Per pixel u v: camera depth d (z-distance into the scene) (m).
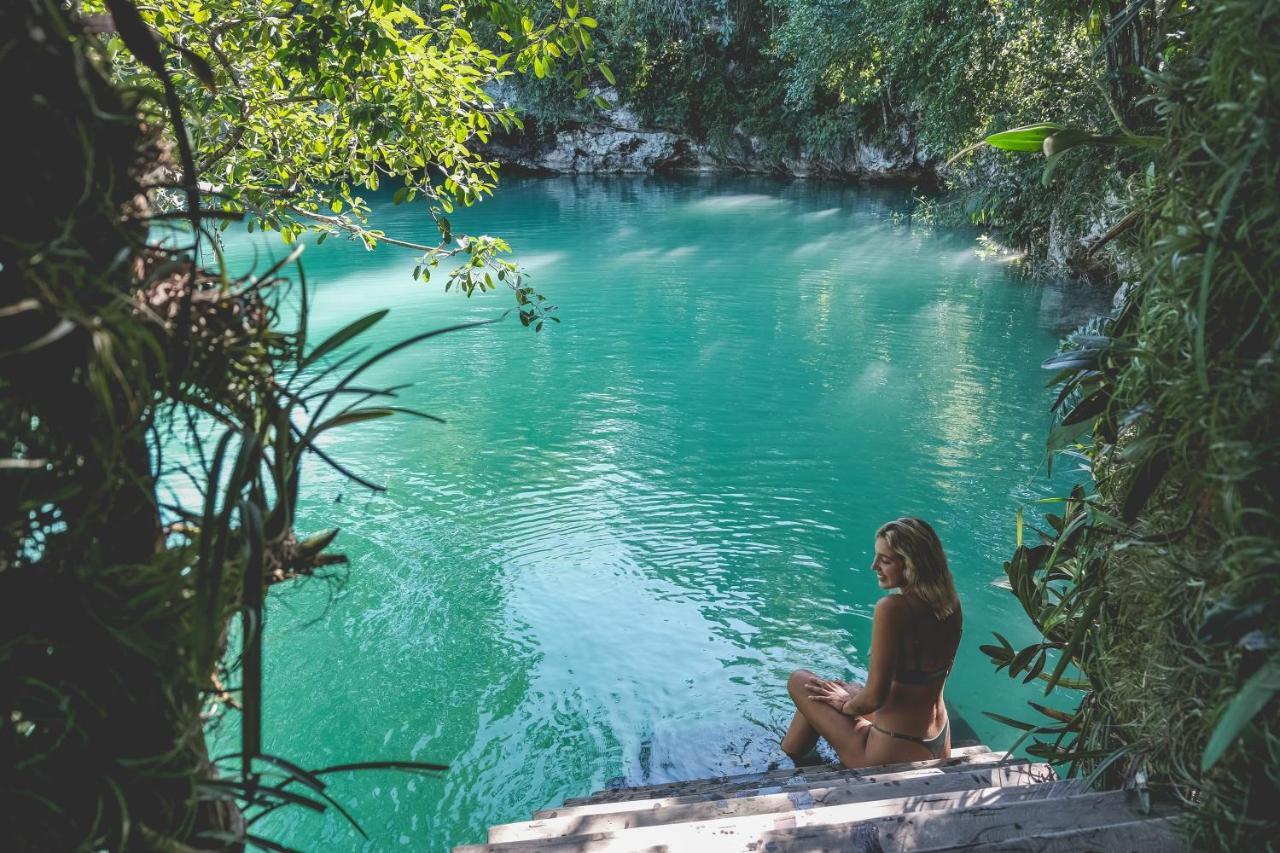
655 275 18.56
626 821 3.01
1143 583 1.90
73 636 1.07
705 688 5.46
